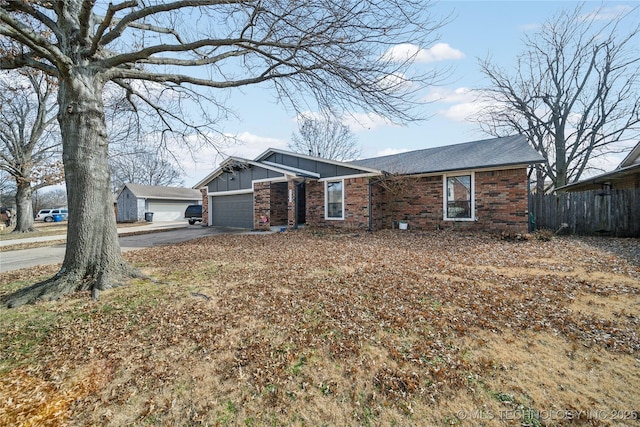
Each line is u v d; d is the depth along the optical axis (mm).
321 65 4797
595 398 2303
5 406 2373
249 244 10188
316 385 2559
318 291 4816
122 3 4492
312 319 3789
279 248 9109
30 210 19500
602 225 10500
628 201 10078
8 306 4449
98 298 4688
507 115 20922
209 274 6105
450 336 3293
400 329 3471
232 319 3842
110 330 3645
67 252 5234
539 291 4598
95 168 5273
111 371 2830
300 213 16547
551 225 11391
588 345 3041
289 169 15312
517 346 3062
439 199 12320
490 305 4090
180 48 4941
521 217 10508
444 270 5953
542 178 20562
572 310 3869
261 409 2305
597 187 13531
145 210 31281
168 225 23859
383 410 2256
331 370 2754
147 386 2600
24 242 13602
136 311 4180
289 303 4328
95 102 5215
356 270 6059
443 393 2410
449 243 9320
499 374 2619
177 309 4215
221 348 3164
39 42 4066
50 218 36375
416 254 7605
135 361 2977
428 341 3197
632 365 2697
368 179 12914
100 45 5227
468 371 2670
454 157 12859
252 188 15992
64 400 2449
